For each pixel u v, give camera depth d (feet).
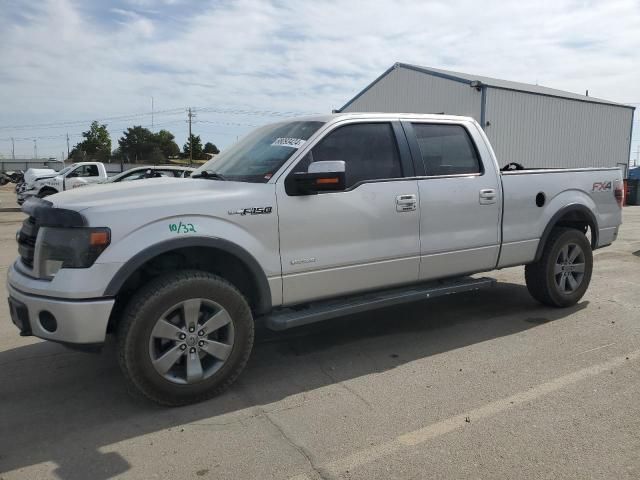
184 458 9.87
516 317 18.56
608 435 10.47
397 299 14.88
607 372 13.57
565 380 13.11
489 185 16.65
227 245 12.07
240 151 15.35
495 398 12.18
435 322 18.15
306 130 14.30
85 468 9.59
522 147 94.94
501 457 9.75
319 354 15.25
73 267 10.88
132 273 11.57
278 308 13.60
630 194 83.41
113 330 12.21
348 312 13.96
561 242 18.66
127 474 9.39
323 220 13.50
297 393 12.63
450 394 12.43
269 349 15.71
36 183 63.93
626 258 30.01
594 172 19.83
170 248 11.43
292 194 13.08
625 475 9.17
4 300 21.30
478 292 22.22
